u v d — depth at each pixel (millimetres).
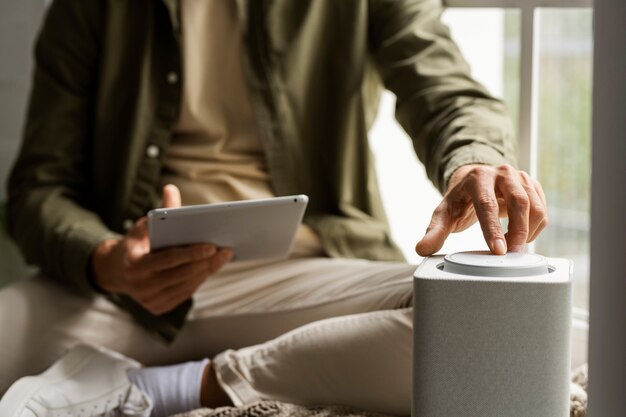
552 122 2600
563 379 1024
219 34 1959
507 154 1625
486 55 3025
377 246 1950
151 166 1946
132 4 1972
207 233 1525
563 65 2605
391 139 2842
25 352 1737
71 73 2014
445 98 1812
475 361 1029
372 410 1439
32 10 2713
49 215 1883
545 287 1005
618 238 982
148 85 1952
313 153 1980
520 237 1224
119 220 1956
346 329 1453
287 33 1960
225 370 1521
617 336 989
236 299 1806
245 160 1965
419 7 1975
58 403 1470
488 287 1017
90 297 1832
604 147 986
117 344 1812
